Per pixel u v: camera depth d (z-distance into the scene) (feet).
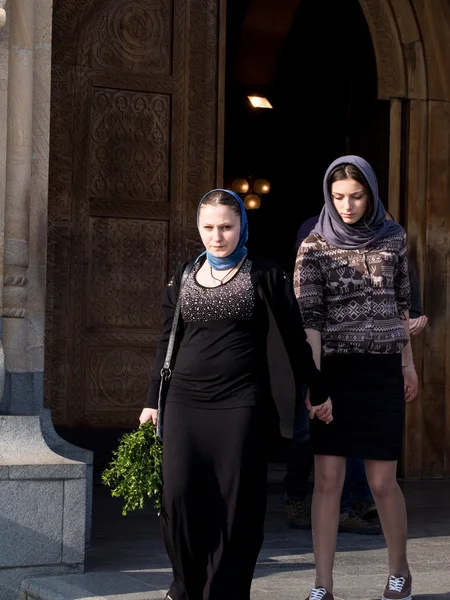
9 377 21.42
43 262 22.57
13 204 21.58
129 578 19.12
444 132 39.65
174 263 36.91
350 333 17.06
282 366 15.39
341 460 17.13
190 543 15.28
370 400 16.99
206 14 37.29
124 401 36.37
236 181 63.98
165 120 36.88
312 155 64.28
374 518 25.52
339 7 48.60
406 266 17.80
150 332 36.70
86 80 35.81
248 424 15.14
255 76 66.54
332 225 17.34
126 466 15.89
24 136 21.71
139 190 36.58
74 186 35.70
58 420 35.47
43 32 22.48
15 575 18.89
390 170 39.40
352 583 19.27
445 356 39.63
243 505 15.20
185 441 15.28
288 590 18.56
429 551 23.30
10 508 18.84
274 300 15.44
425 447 39.45
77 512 19.34
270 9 59.62
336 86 50.60
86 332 35.94
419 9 39.24
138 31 36.52
